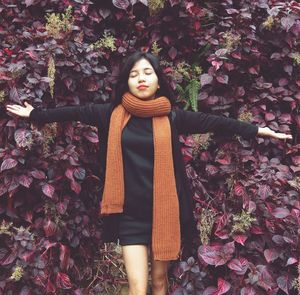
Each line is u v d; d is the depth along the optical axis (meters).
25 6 3.20
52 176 2.78
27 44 2.94
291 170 3.23
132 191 2.40
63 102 2.96
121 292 3.11
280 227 2.77
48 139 2.73
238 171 2.99
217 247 2.71
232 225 2.80
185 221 2.52
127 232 2.42
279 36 3.26
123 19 3.37
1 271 2.77
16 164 2.58
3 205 2.80
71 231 2.94
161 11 3.37
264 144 3.23
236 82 3.32
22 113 2.55
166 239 2.38
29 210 2.84
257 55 3.23
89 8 3.32
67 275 2.84
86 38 3.25
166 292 2.93
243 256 2.82
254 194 2.85
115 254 3.21
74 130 2.96
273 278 2.72
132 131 2.45
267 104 3.34
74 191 2.89
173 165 2.48
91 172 3.13
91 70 2.98
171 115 2.56
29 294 2.69
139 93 2.48
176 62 3.49
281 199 2.86
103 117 2.54
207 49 3.38
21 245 2.63
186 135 3.21
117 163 2.40
